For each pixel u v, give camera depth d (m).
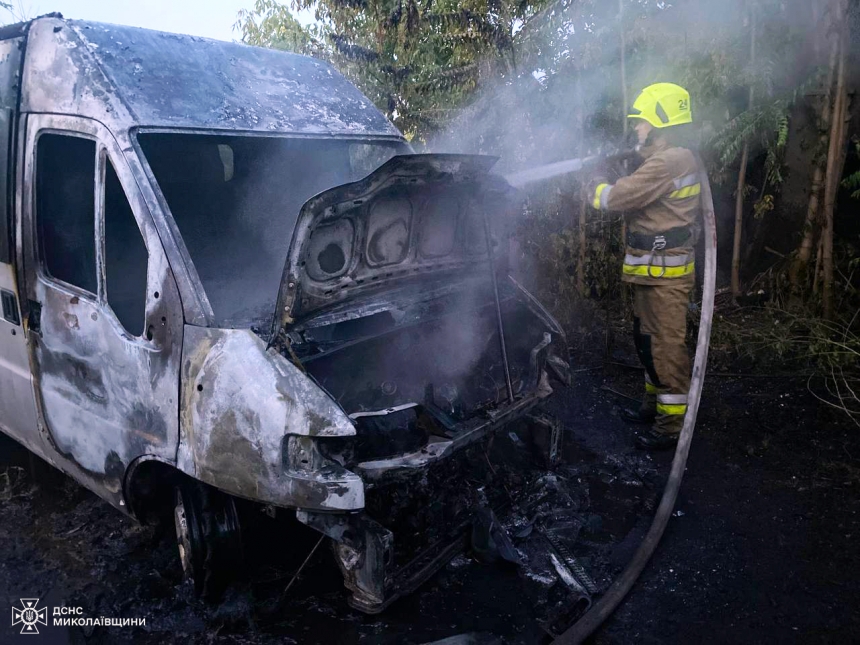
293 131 3.17
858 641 2.45
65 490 3.51
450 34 6.11
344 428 2.16
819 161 5.06
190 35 3.27
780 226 6.02
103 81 2.66
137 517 2.79
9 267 3.03
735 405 4.47
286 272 2.32
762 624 2.55
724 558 2.95
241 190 3.78
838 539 3.06
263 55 3.54
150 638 2.48
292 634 2.48
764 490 3.49
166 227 2.43
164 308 2.43
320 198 2.32
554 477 3.49
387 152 3.73
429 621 2.54
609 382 5.02
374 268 2.83
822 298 5.01
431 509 2.92
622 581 2.73
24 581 2.80
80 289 2.79
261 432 2.22
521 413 3.12
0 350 3.28
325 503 2.21
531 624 2.53
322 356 2.54
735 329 5.26
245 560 2.79
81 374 2.80
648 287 3.88
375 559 2.45
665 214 3.76
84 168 2.98
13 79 2.94
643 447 3.99
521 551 2.93
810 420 4.18
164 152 3.48
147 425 2.54
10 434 3.47
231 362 2.28
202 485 2.60
